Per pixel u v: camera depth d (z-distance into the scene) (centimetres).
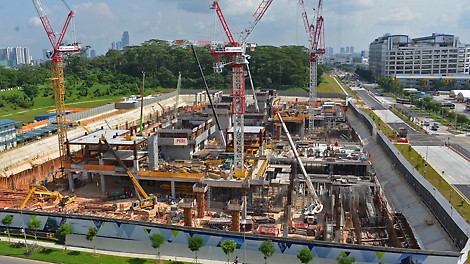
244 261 9638
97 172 14538
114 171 14300
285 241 9356
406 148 19625
